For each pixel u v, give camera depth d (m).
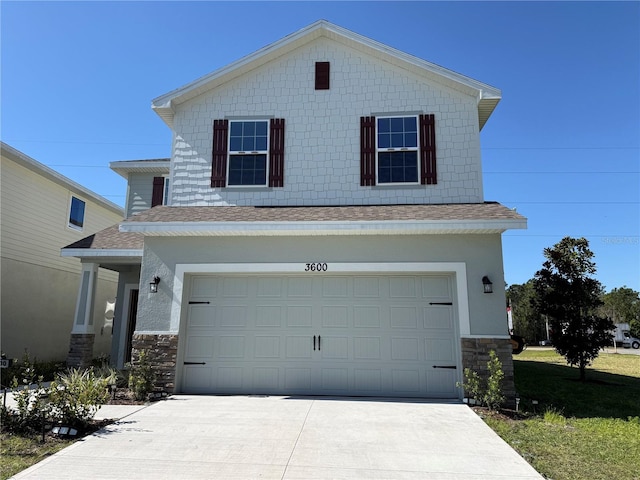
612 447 5.38
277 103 10.30
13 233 13.02
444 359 8.18
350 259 8.44
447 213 8.41
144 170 14.49
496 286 8.02
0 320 12.50
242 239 8.70
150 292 8.57
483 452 5.04
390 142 9.88
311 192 9.83
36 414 5.82
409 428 5.99
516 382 10.70
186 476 4.26
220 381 8.45
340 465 4.59
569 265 11.84
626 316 45.69
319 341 8.47
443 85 9.99
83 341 11.16
